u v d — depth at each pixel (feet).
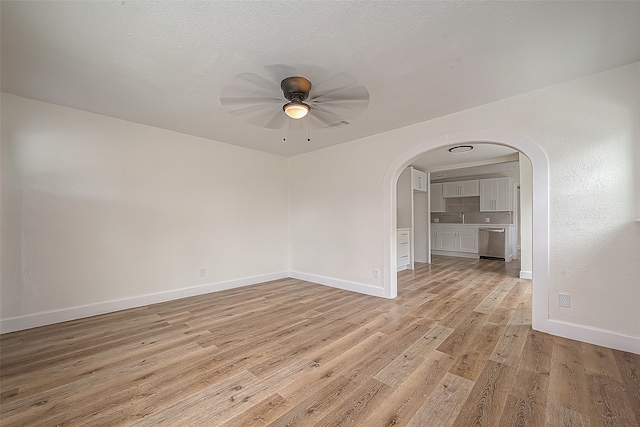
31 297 8.57
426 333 8.01
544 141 7.89
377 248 12.03
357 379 5.75
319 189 14.57
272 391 5.37
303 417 4.65
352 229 13.01
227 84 7.59
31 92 8.13
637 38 5.66
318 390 5.40
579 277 7.41
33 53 6.14
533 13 4.96
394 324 8.73
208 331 8.28
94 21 5.12
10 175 8.29
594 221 7.22
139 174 10.73
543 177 7.90
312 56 6.30
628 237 6.81
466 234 23.59
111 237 10.08
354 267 12.92
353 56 6.30
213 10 4.86
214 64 6.62
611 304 7.00
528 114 8.13
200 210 12.47
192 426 4.47
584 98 7.32
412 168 18.86
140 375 5.94
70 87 7.79
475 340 7.51
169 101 8.68
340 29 5.40
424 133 10.39
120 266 10.26
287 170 16.43
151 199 11.04
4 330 8.11
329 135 12.14
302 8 4.83
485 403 4.95
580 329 7.36
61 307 9.05
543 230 7.91
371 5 4.76
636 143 6.72
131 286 10.50
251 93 8.09
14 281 8.31
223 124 10.73
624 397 5.06
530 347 7.05
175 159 11.70
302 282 14.80
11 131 8.29
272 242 15.44
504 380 5.65
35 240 8.65
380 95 8.23
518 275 16.01
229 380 5.75
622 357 6.47
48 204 8.87
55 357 6.71
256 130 11.46
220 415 4.71
